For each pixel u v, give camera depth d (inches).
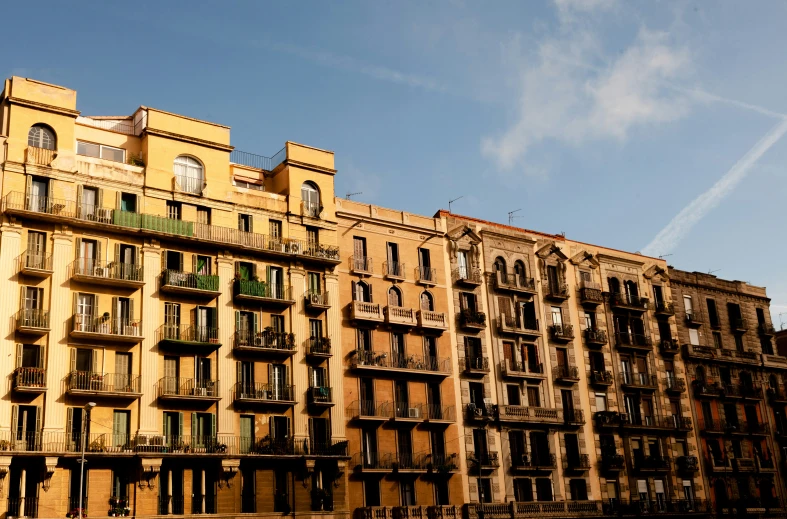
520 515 2524.6
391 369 2433.6
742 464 3161.9
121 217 2144.4
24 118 2092.8
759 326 3535.9
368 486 2333.9
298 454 2206.0
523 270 2881.4
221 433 2140.7
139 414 2048.5
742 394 3287.4
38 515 1859.0
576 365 2876.5
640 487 2881.4
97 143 2231.8
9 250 1985.7
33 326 1952.5
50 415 1936.5
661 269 3272.6
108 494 1964.8
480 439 2576.3
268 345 2256.4
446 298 2657.5
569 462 2726.4
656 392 3051.2
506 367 2704.2
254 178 2512.3
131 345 2087.8
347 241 2522.1
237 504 2106.3
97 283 2078.0
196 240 2233.0
